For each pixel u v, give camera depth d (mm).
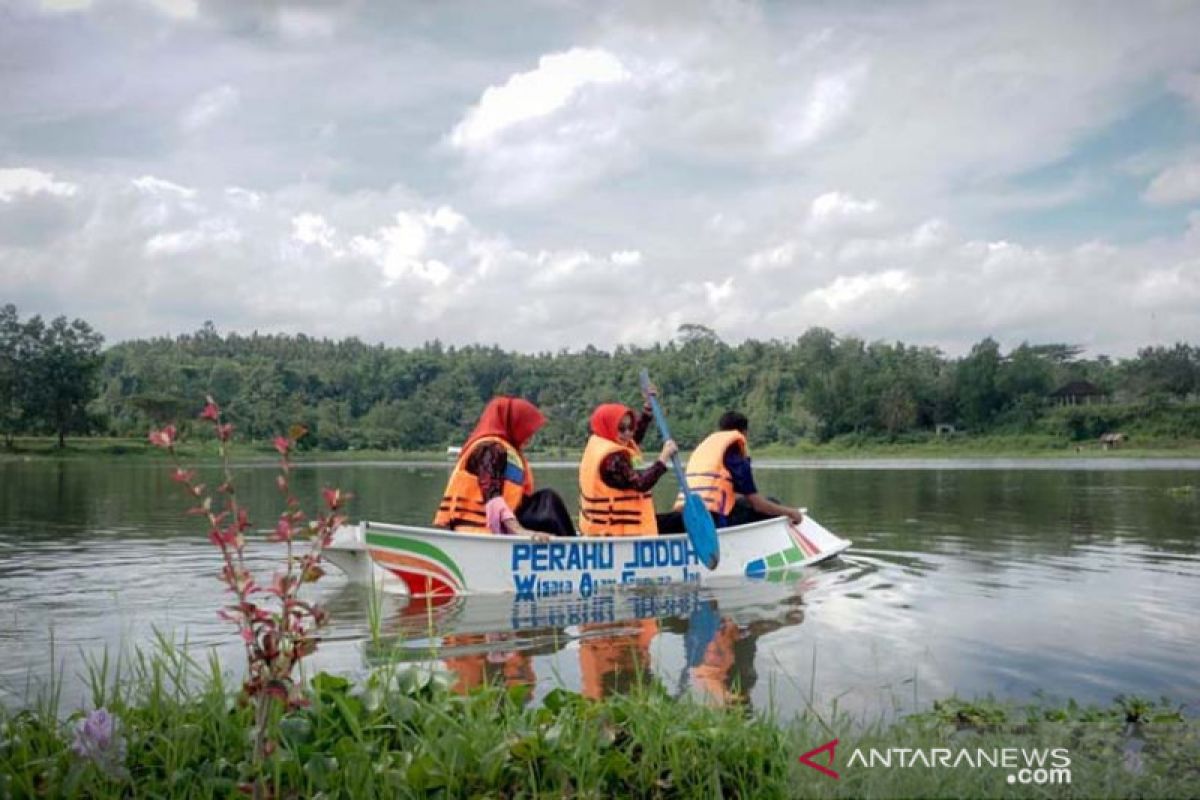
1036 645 4578
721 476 7578
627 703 3023
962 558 7906
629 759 2725
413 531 6012
